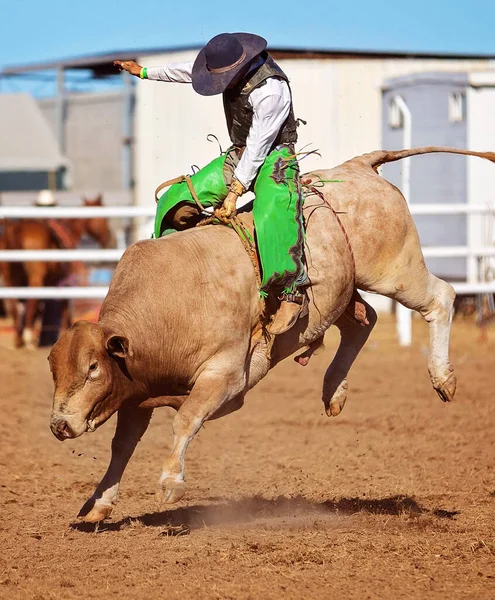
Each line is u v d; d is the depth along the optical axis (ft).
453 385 44.06
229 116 40.29
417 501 46.29
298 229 39.11
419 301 44.14
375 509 44.96
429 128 147.74
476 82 142.72
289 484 50.44
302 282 39.06
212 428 65.77
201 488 49.75
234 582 33.55
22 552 37.68
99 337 35.19
